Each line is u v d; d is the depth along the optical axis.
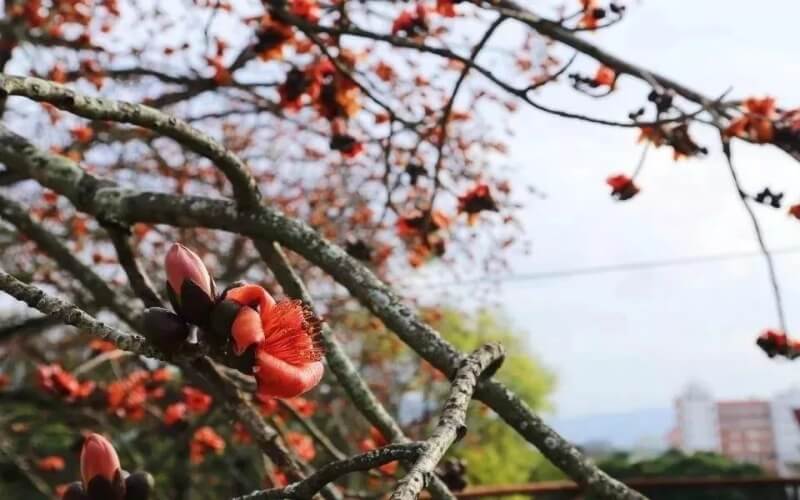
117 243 2.59
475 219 3.55
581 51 2.90
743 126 2.70
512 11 2.96
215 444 5.51
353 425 6.93
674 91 2.90
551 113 2.53
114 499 1.34
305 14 3.24
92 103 1.98
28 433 7.09
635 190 3.04
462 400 1.43
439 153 3.38
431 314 6.80
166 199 2.55
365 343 7.39
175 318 1.19
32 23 4.21
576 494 3.74
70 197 2.67
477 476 13.64
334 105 3.38
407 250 5.34
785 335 2.78
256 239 2.53
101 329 1.20
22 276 5.52
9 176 3.88
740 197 2.69
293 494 1.27
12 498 7.68
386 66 4.20
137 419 5.54
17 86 1.77
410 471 1.15
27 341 6.78
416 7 3.43
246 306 1.17
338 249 2.42
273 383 1.12
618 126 2.48
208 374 2.37
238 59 4.05
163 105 4.14
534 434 2.12
